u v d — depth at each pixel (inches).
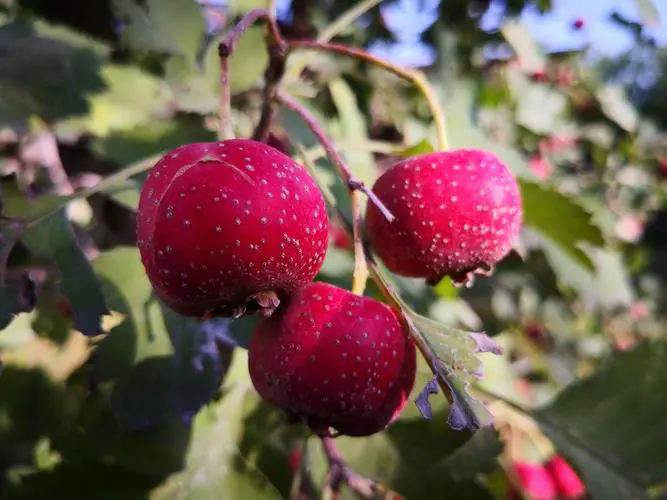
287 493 4.0
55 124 4.4
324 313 2.4
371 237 3.0
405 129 5.3
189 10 4.5
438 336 2.4
